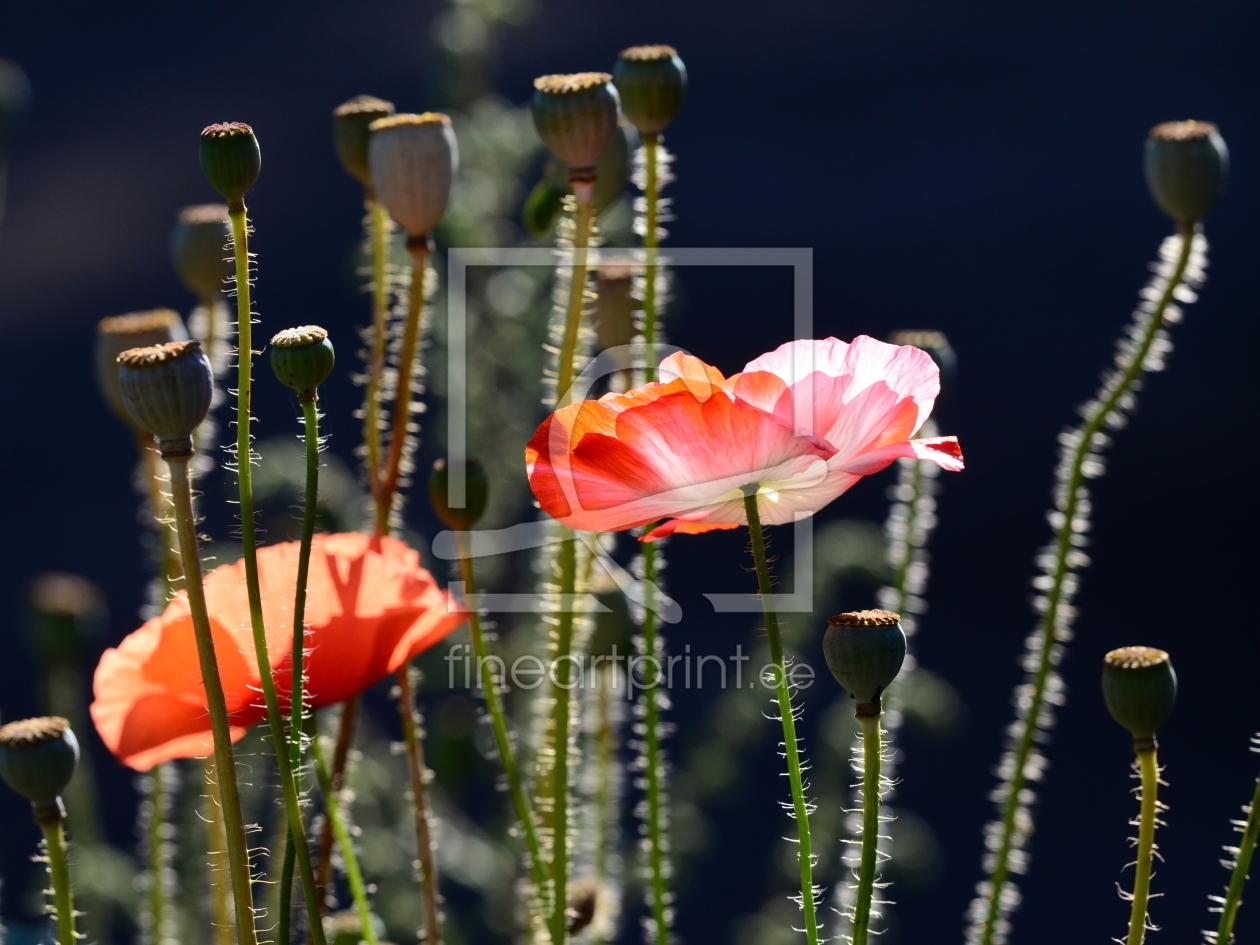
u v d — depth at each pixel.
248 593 0.88
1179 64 5.75
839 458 0.90
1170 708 0.89
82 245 4.78
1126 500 3.51
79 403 4.18
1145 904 0.89
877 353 0.90
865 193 5.01
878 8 6.66
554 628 0.95
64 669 1.11
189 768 1.09
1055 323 4.18
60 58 6.32
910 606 1.00
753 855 2.33
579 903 0.98
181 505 0.86
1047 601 0.98
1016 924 2.28
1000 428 3.76
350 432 3.11
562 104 0.94
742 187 5.05
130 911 1.13
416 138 0.94
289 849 0.89
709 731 1.46
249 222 0.88
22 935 1.00
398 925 1.23
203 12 6.74
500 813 1.32
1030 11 6.48
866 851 0.88
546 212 1.01
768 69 6.07
